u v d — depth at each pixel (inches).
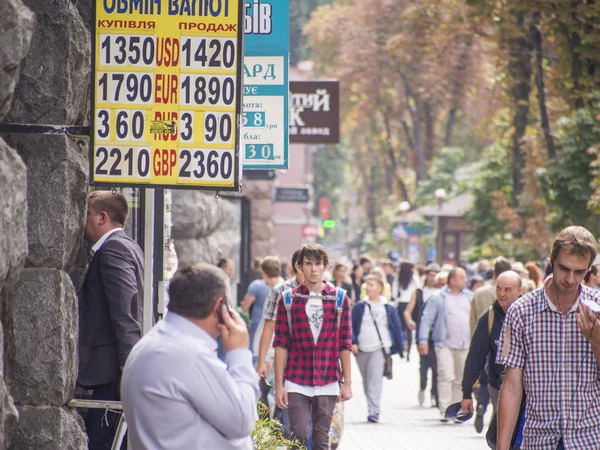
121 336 646.5
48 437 600.7
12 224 470.9
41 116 621.6
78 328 642.2
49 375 603.2
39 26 619.5
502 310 901.8
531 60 2610.7
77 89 639.1
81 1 743.1
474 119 6176.2
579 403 560.4
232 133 639.1
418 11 2874.0
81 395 724.0
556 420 560.7
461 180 4687.5
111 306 651.5
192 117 639.1
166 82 639.1
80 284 740.0
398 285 2329.0
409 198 6491.1
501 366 893.8
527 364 568.1
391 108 5654.5
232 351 440.1
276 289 976.9
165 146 637.9
